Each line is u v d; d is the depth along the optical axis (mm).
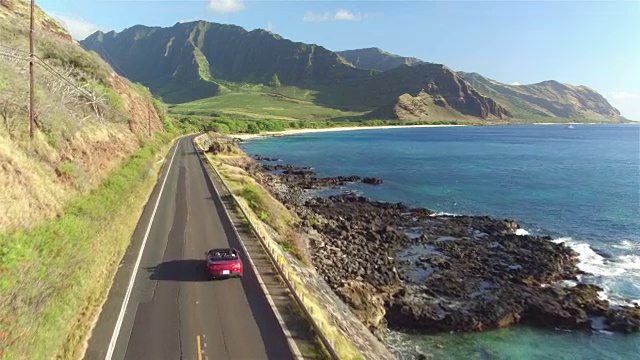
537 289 34781
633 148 169625
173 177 59750
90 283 20922
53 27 73625
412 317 29609
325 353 16969
